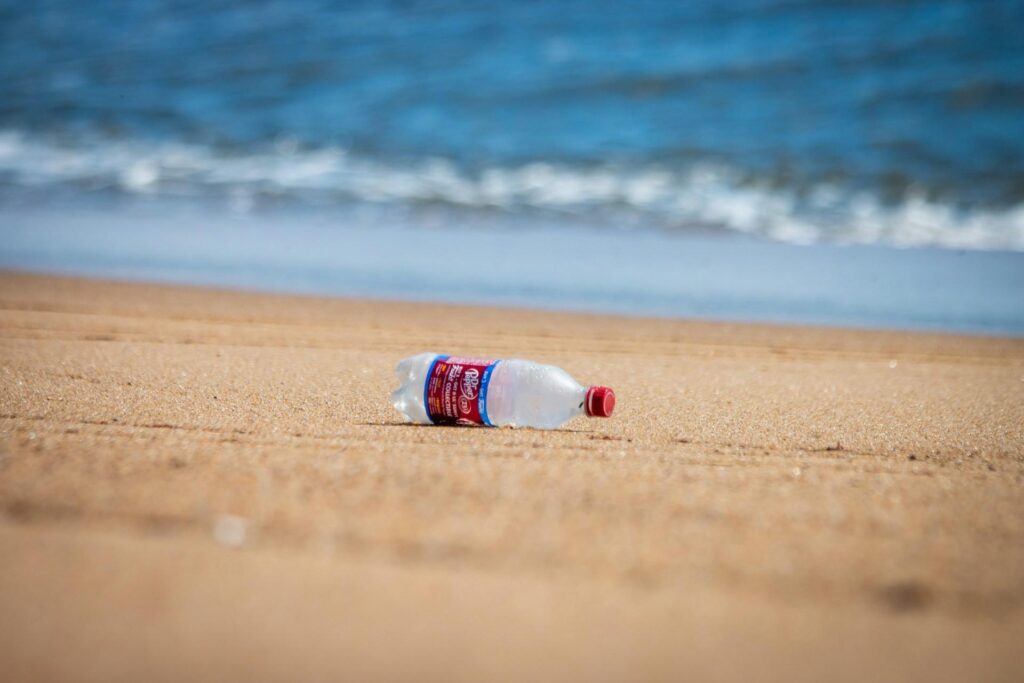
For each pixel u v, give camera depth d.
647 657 1.78
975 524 2.50
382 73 16.59
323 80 16.47
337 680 1.68
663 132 13.42
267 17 20.16
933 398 4.39
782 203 10.89
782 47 16.11
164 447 2.99
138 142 14.11
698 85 15.08
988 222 10.16
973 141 12.61
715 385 4.58
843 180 11.58
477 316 6.55
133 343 5.21
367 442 3.12
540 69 16.14
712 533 2.35
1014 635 1.90
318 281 7.73
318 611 1.91
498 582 2.05
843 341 5.97
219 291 7.25
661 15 18.02
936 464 3.14
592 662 1.75
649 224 10.12
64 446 2.97
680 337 5.99
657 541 2.29
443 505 2.47
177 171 12.71
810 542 2.32
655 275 8.07
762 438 3.44
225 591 1.98
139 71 17.58
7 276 7.66
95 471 2.67
